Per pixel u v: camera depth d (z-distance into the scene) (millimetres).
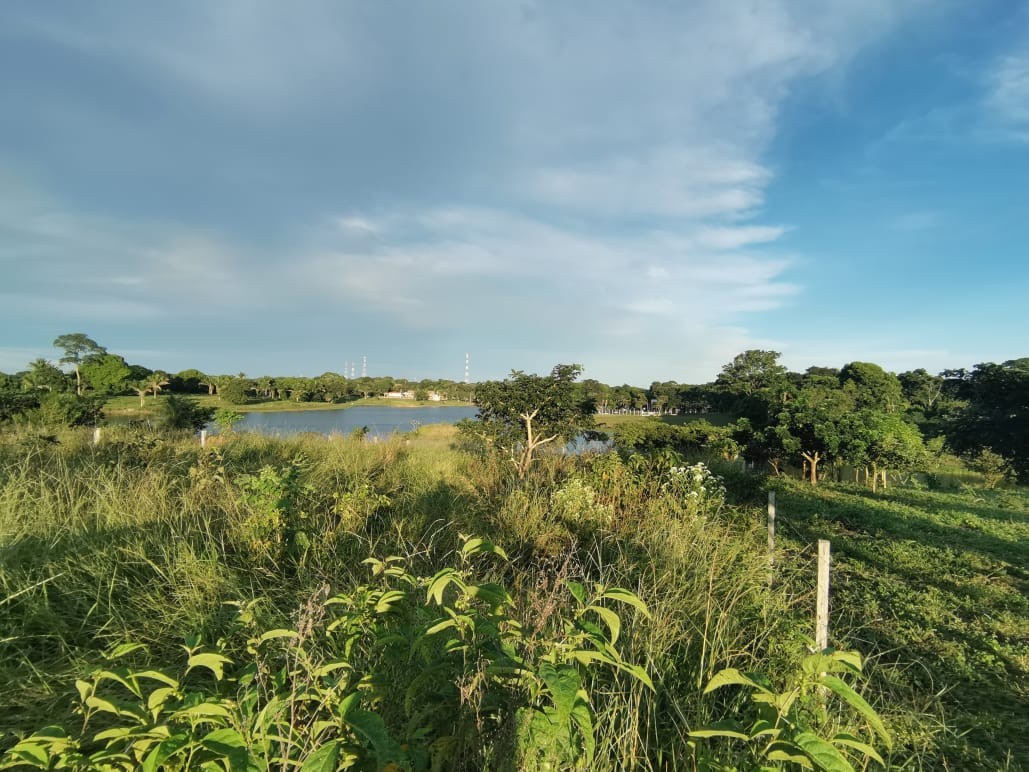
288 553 4750
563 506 7047
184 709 1470
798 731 1664
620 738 2271
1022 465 22734
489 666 1921
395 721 2061
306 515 5277
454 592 3213
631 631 3186
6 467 6148
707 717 2549
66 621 3463
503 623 2244
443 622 1829
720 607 3863
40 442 8305
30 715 2520
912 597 5805
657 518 6410
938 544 8320
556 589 3410
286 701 1693
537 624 2498
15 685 2766
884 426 16656
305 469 7805
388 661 2250
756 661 3326
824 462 17984
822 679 1681
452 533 5973
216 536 5004
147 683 2795
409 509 6711
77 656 3082
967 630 5012
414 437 17750
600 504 7109
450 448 15000
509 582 4551
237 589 3922
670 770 2371
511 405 11281
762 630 3709
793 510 10562
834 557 7223
